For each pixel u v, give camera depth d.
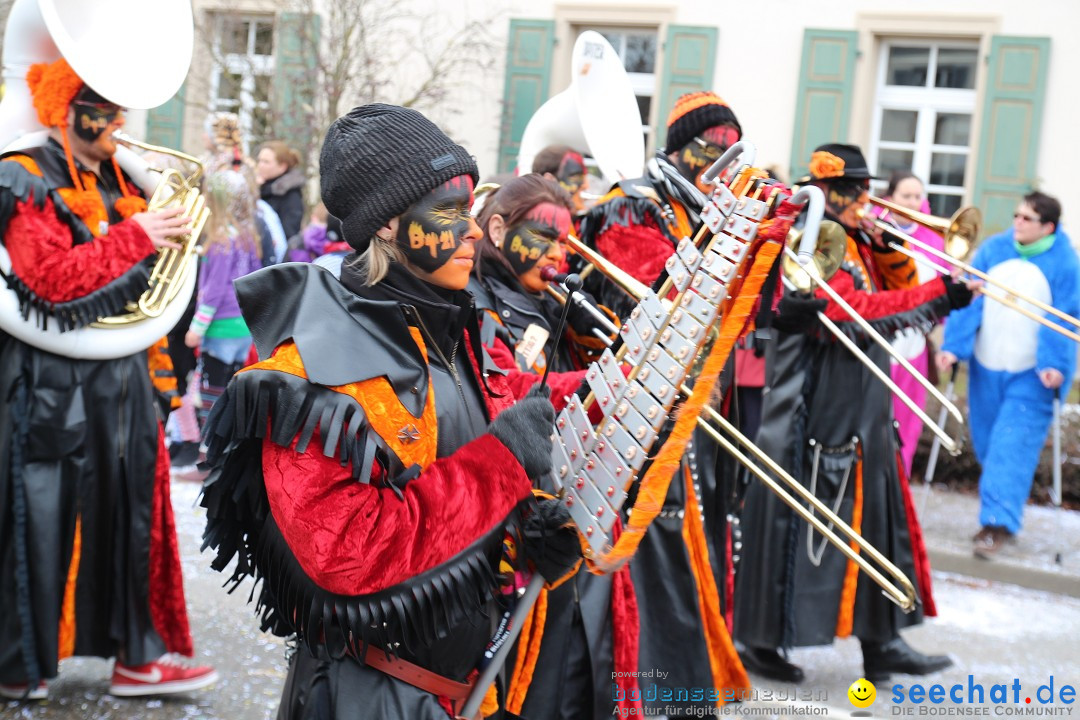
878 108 11.68
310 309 1.89
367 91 11.27
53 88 3.44
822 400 4.22
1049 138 11.08
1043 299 6.29
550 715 2.98
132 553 3.59
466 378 2.11
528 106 11.95
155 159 6.75
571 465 2.03
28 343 3.46
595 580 3.07
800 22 11.45
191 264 3.75
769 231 1.83
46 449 3.47
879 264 4.57
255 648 4.27
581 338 3.43
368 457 1.82
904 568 4.30
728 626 3.77
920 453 7.66
